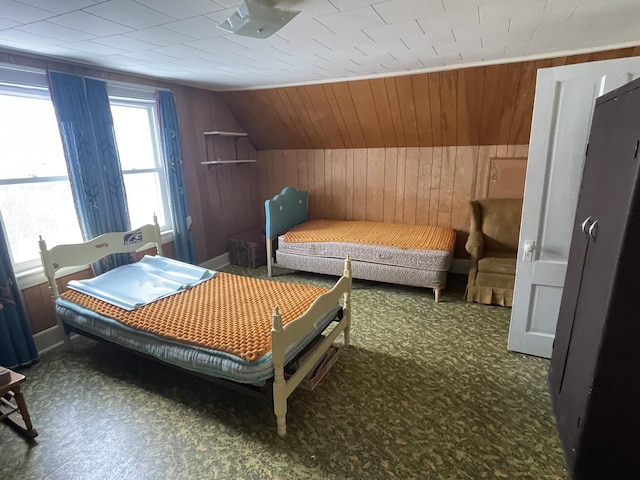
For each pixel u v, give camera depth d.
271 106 4.20
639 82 1.35
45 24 1.88
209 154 4.22
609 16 1.93
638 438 1.43
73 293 2.62
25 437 1.91
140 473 1.69
